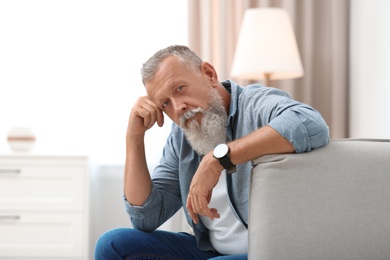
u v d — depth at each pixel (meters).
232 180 1.86
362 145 1.57
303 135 1.54
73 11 3.88
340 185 1.52
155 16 3.91
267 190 1.54
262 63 3.35
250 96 1.87
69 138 3.87
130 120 1.96
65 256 3.28
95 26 3.88
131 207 2.00
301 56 3.92
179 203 2.13
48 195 3.29
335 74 3.83
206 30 3.81
